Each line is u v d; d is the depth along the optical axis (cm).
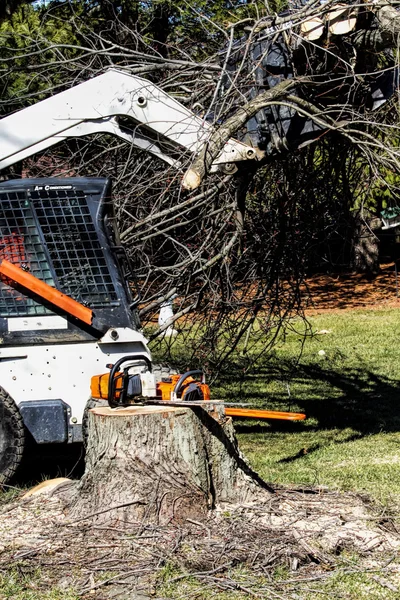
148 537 579
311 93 777
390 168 761
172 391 664
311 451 890
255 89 783
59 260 767
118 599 506
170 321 895
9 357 745
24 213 772
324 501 666
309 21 727
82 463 823
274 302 965
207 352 957
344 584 520
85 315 734
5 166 751
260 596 504
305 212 923
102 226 778
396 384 1253
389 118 834
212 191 816
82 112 747
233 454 656
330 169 895
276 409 1107
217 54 809
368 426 1003
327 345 1617
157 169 914
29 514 643
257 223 915
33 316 748
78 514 625
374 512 641
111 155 939
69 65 954
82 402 752
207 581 525
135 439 614
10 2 1199
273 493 671
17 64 1060
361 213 889
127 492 609
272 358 1473
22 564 552
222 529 590
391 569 541
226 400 1163
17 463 736
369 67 773
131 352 763
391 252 2938
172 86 853
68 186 782
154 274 935
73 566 549
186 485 610
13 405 737
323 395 1195
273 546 562
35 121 746
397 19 709
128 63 970
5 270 734
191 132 746
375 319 1931
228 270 880
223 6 944
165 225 923
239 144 743
